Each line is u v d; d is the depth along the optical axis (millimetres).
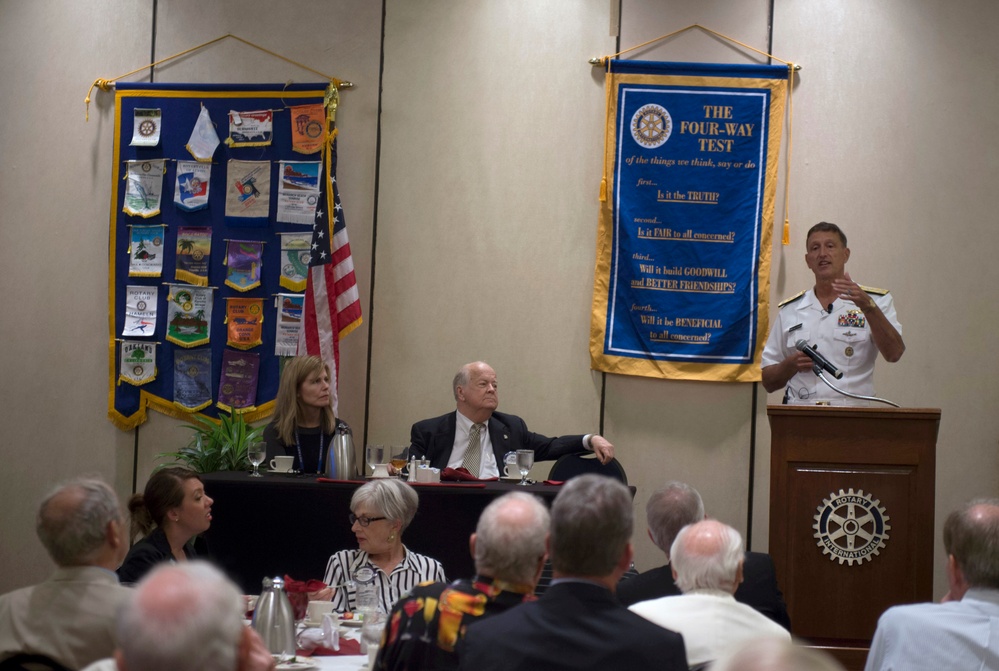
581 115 6371
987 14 6184
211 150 6461
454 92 6422
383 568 3705
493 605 2299
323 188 6312
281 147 6457
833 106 6238
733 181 6270
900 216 6184
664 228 6297
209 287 6469
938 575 6070
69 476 6523
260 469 5293
